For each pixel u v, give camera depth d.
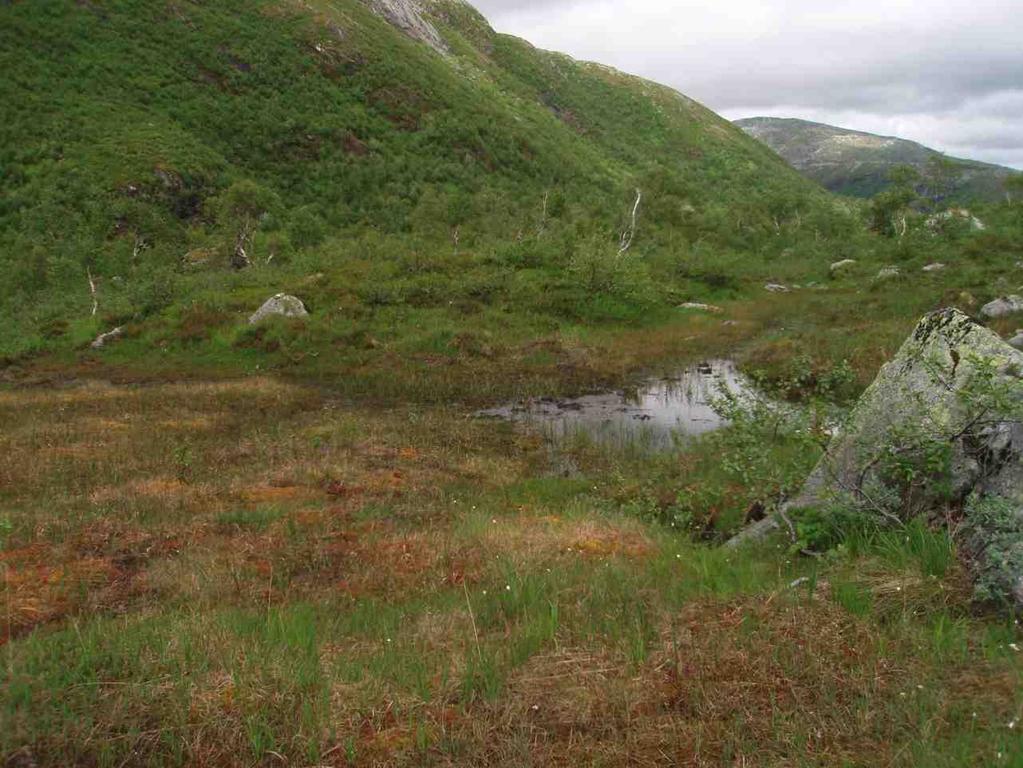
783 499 8.05
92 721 3.98
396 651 5.10
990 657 4.43
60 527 8.88
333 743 3.93
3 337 29.66
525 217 59.19
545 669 4.68
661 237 55.31
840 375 8.40
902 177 63.78
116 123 77.88
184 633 5.31
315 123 96.88
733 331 28.75
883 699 4.08
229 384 21.78
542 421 17.25
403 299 29.75
